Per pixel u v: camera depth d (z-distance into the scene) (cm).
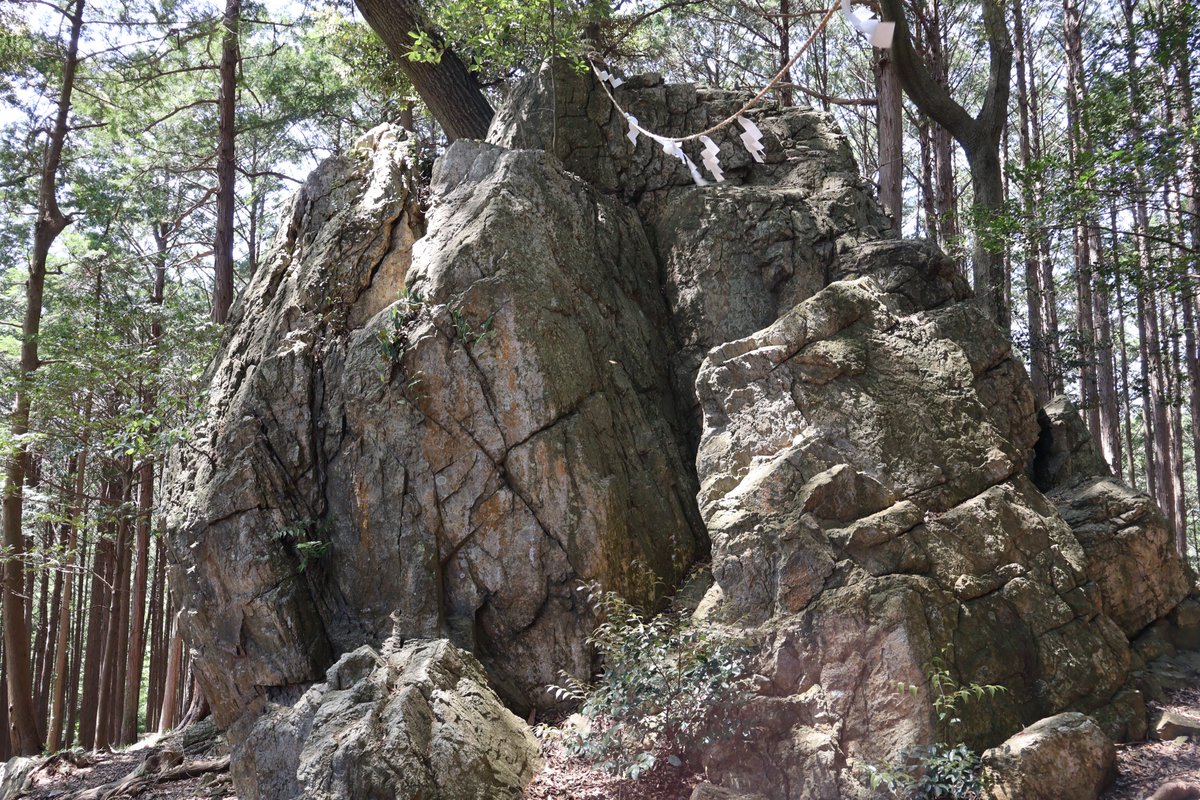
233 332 932
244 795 621
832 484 621
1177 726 560
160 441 890
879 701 538
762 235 853
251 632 741
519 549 699
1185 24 1047
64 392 1164
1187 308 1595
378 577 732
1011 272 1927
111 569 2052
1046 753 494
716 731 555
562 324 741
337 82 1972
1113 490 706
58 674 1820
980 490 649
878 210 912
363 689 578
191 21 1546
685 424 822
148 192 2055
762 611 605
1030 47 2255
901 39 1078
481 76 1255
